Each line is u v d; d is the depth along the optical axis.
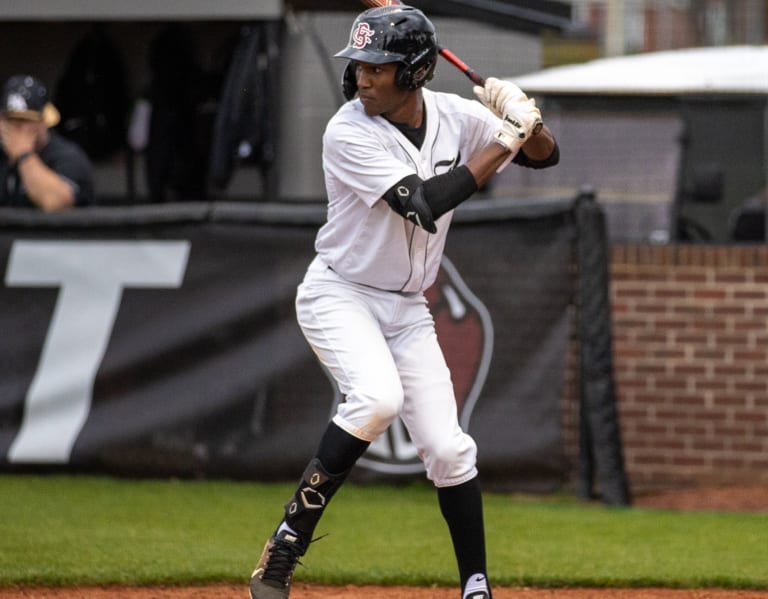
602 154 32.72
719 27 43.78
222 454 25.34
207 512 22.97
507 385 24.75
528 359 24.75
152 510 23.02
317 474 15.03
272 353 25.36
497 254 24.88
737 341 27.64
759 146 32.19
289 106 31.50
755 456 27.61
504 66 35.38
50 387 25.75
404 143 14.86
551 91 33.00
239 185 32.62
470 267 24.92
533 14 35.44
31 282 26.08
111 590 18.02
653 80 32.75
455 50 34.38
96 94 32.81
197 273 25.70
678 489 27.39
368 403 14.77
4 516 22.19
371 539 21.11
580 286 24.42
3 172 27.73
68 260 26.03
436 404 15.39
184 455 25.44
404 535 21.44
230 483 25.34
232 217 25.67
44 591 17.88
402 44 14.40
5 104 26.92
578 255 24.59
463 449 15.30
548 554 20.09
